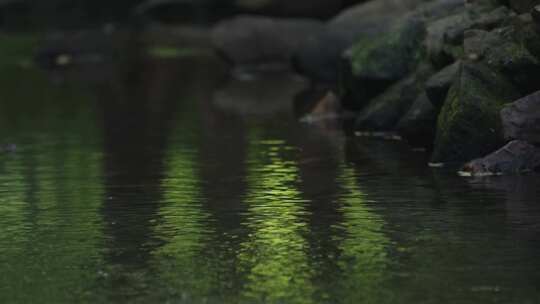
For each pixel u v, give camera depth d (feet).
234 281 38.42
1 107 105.19
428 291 36.83
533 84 62.49
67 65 152.25
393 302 35.68
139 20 197.36
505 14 68.54
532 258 40.78
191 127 86.48
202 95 111.55
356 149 70.90
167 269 40.24
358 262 40.70
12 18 211.61
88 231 47.14
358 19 114.32
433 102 68.03
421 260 40.83
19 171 65.57
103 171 64.95
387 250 42.45
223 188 57.36
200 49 166.40
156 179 61.21
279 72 134.41
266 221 48.37
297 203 52.54
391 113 77.71
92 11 212.23
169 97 110.63
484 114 61.62
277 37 138.31
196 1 189.67
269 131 82.33
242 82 124.06
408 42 81.97
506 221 47.14
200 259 41.65
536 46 62.28
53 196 56.34
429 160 64.80
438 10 82.38
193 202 53.52
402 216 48.78
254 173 62.34
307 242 44.06
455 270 39.34
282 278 38.73
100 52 160.66
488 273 38.86
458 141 62.28
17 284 38.60
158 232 46.55
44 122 92.63
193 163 67.21
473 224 46.73
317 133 80.07
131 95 113.50
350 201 52.65
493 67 63.21
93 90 119.44
